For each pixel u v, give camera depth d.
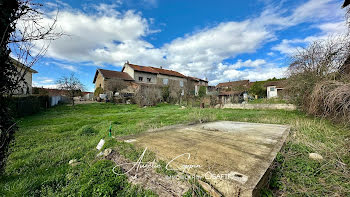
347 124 4.60
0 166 2.25
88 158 3.12
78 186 2.14
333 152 2.96
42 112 11.80
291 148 3.31
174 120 7.61
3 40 1.85
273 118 7.40
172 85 25.09
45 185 2.24
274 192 2.06
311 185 2.12
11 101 2.14
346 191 1.91
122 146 3.27
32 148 3.87
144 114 10.46
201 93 23.95
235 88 26.39
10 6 1.84
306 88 7.81
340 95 4.68
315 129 4.84
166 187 1.95
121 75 22.95
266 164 2.28
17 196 1.95
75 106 16.08
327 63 6.90
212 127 5.45
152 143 3.45
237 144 3.32
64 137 4.85
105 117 9.23
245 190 1.62
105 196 1.87
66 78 16.31
